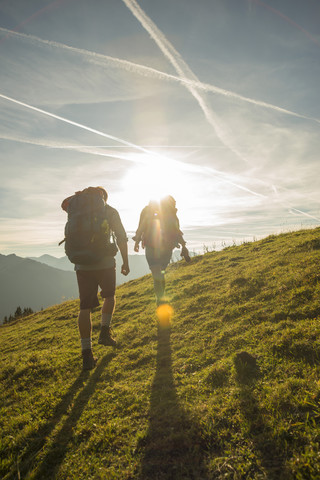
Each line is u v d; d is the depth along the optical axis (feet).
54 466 7.94
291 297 14.15
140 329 17.62
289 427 6.75
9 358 19.67
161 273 18.93
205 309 17.71
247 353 10.37
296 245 24.07
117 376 12.56
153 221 18.65
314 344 9.71
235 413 7.86
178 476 6.47
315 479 5.35
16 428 10.14
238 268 24.90
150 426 8.39
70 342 20.35
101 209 13.26
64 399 11.57
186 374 11.18
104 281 14.19
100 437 8.50
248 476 5.93
